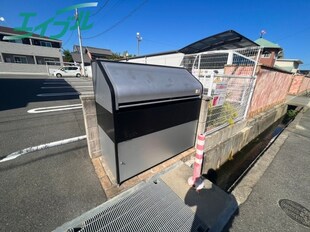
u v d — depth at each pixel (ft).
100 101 5.75
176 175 6.77
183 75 7.57
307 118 19.60
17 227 4.51
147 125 5.85
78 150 8.46
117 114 4.77
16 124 11.68
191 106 7.66
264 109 17.39
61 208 5.14
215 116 10.19
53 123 12.13
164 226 4.69
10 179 6.27
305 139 12.74
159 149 6.88
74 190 5.85
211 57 22.82
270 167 8.68
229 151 12.19
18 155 7.90
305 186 7.28
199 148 5.91
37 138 9.73
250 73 13.35
